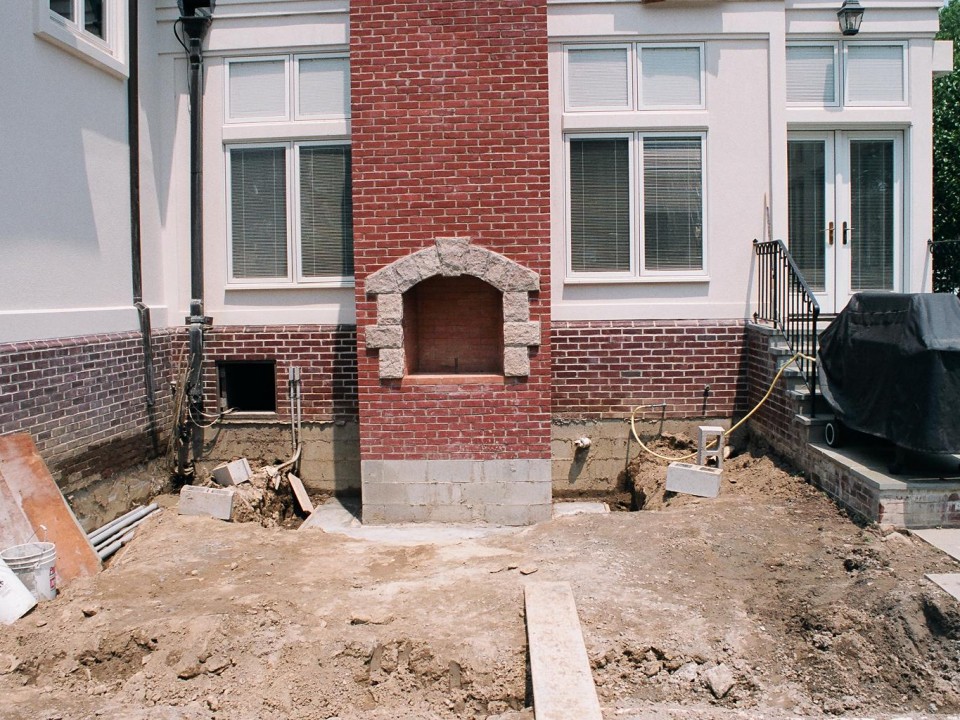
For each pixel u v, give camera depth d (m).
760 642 5.18
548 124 8.24
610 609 5.50
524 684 4.94
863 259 9.75
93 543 7.41
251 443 9.56
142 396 8.77
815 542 6.30
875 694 4.79
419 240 8.34
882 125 9.54
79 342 7.58
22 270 6.89
